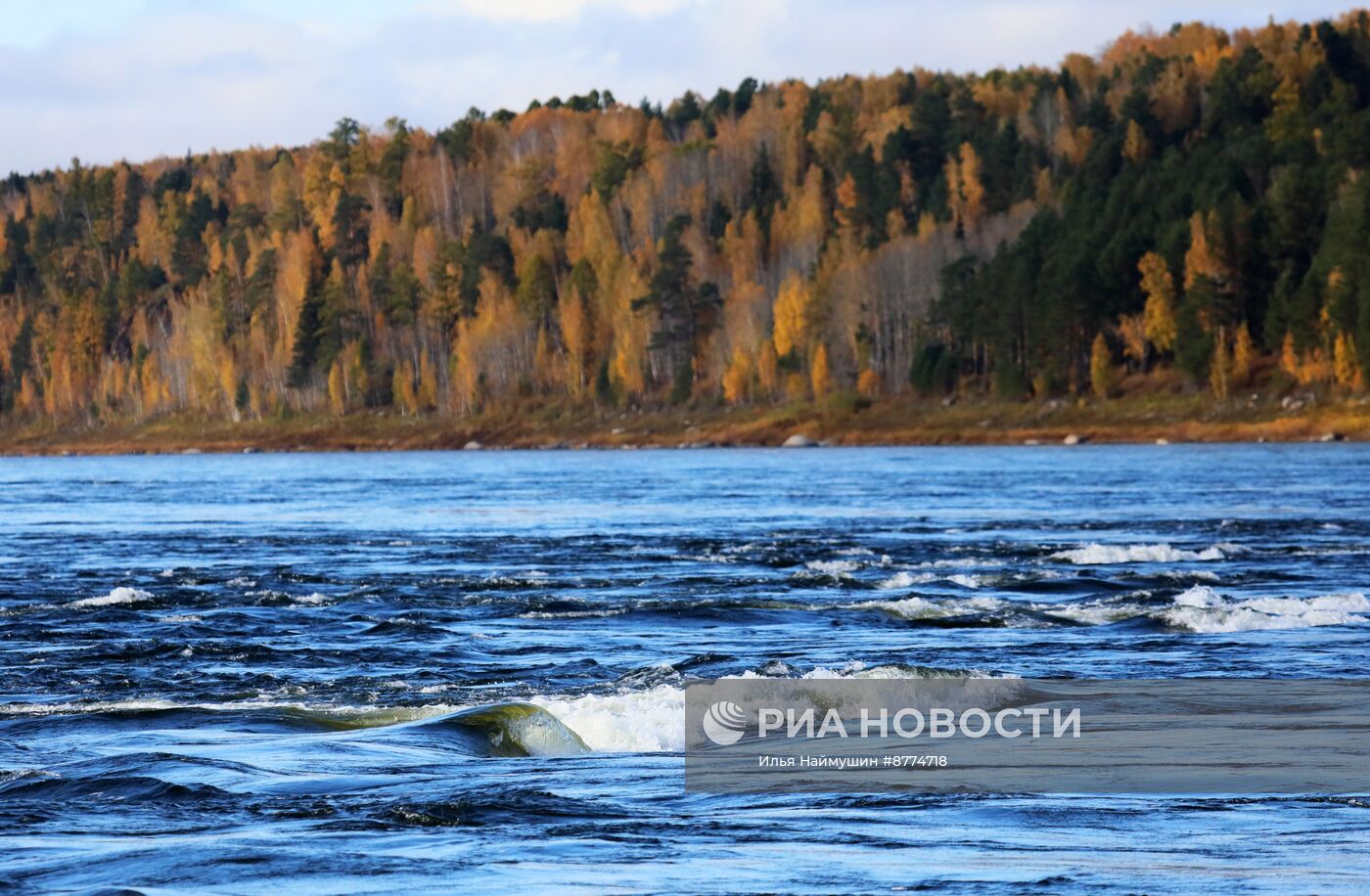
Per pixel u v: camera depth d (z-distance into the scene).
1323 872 23.72
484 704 43.91
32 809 30.36
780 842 26.50
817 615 70.56
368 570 96.00
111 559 106.56
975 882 23.08
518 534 127.12
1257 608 69.06
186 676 54.25
